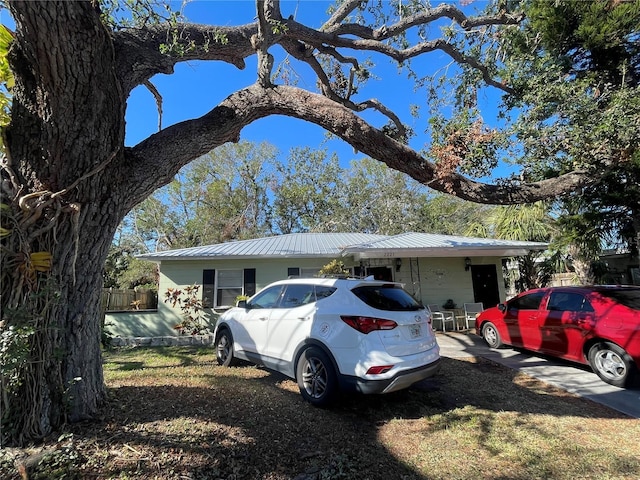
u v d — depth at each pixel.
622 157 4.98
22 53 2.77
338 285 4.72
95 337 3.42
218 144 4.34
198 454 2.84
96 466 2.54
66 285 3.08
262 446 3.16
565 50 8.25
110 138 3.21
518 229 13.02
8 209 2.68
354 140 4.51
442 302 12.25
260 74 4.53
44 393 2.87
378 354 4.04
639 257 8.80
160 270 11.18
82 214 3.14
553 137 5.68
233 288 11.35
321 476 2.82
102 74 2.98
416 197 26.42
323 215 27.48
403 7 7.52
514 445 3.44
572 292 6.27
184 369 6.13
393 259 12.44
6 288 2.67
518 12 7.08
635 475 2.88
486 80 7.29
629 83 7.91
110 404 3.49
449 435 3.67
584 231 8.69
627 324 5.17
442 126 5.11
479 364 6.69
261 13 4.31
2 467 2.42
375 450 3.32
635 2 7.08
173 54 4.25
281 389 4.96
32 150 2.92
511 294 16.67
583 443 3.46
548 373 5.96
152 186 3.78
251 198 27.16
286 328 5.03
